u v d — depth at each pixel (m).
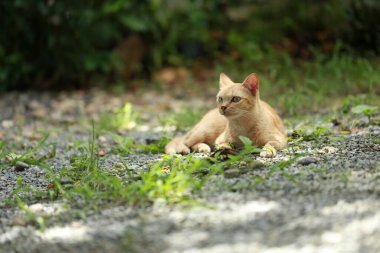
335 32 18.56
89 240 5.84
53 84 18.69
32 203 7.31
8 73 18.20
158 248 5.46
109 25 19.09
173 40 19.94
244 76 16.20
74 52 18.66
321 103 13.38
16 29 18.42
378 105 12.02
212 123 9.60
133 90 17.97
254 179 7.04
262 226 5.67
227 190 6.78
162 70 19.45
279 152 8.61
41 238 6.07
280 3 20.52
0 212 7.04
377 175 6.86
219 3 21.06
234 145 9.10
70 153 10.43
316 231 5.44
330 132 10.09
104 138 12.02
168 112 14.57
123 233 5.88
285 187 6.69
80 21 18.38
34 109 15.81
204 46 20.45
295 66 17.28
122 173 8.23
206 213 6.13
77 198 7.24
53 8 18.03
